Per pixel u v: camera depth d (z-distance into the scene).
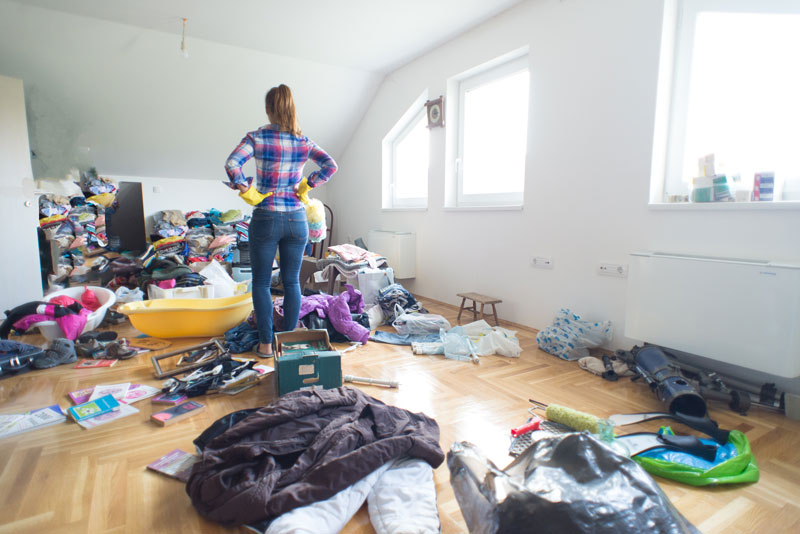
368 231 5.27
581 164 2.68
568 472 0.92
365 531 1.14
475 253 3.60
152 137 4.50
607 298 2.58
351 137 5.48
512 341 2.72
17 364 2.19
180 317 2.71
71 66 3.60
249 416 1.43
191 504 1.23
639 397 1.99
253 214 2.27
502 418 1.76
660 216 2.28
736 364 1.86
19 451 1.48
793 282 1.67
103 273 4.30
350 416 1.47
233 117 4.57
